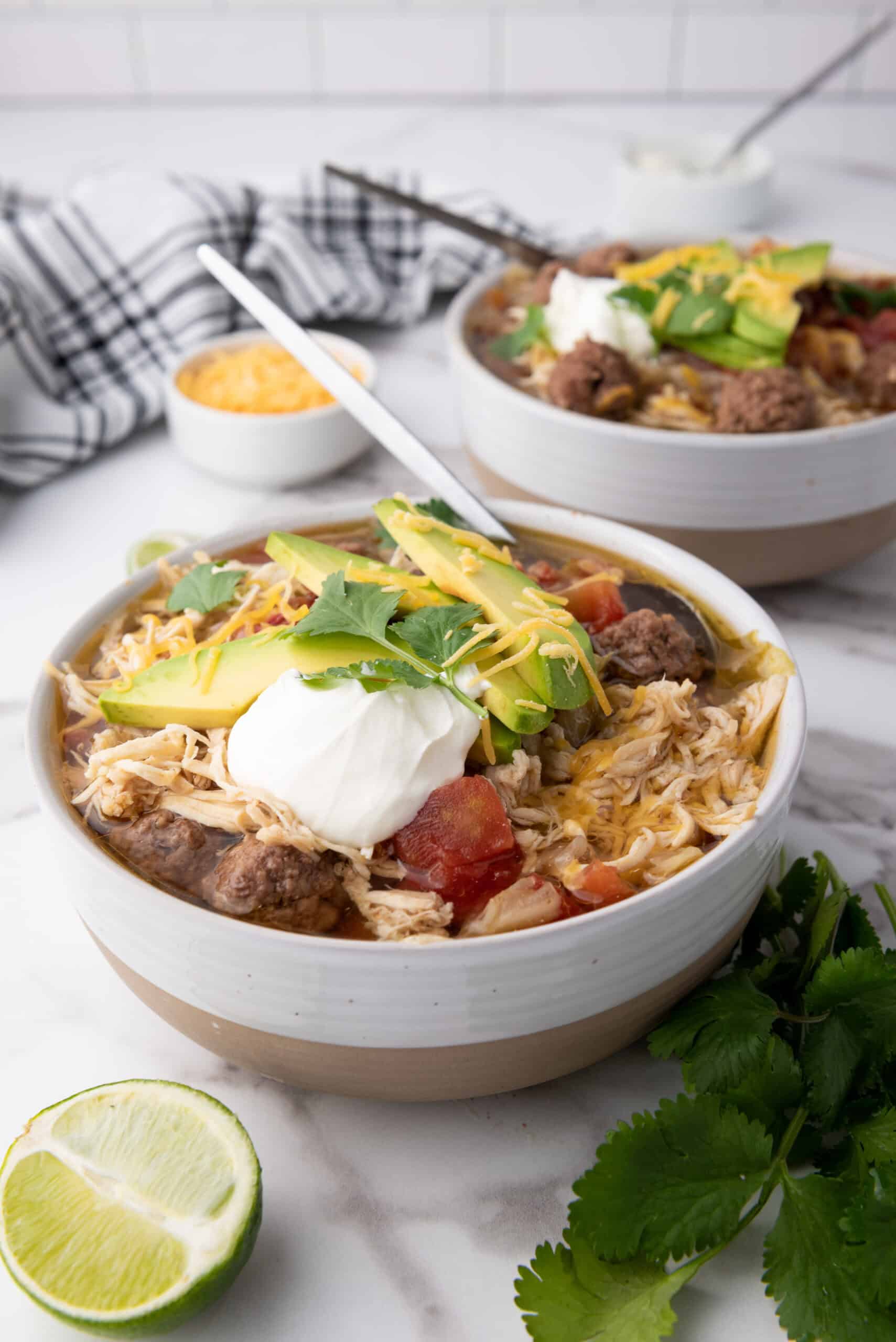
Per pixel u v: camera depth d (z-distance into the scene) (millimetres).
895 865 523
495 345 655
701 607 509
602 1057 447
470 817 431
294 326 536
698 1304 417
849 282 667
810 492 583
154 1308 396
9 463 699
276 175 1014
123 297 778
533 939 403
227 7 1146
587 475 593
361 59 1183
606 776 453
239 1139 421
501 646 452
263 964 408
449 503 534
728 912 434
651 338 619
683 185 877
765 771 457
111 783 441
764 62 1189
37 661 608
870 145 1118
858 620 631
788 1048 432
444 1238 432
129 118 1155
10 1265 403
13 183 898
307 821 429
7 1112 456
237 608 495
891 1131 419
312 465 692
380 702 433
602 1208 407
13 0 1129
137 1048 474
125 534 678
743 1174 413
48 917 512
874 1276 395
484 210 844
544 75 1198
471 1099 460
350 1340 412
